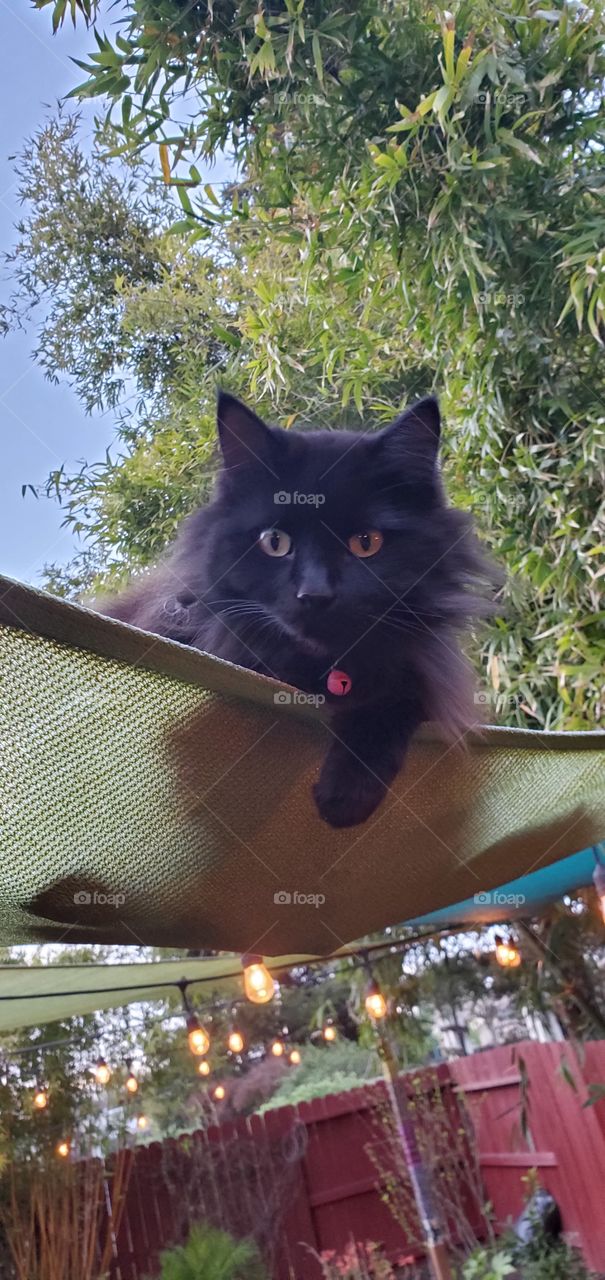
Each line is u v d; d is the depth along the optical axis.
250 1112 1.77
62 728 0.27
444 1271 1.10
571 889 0.76
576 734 0.38
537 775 0.41
